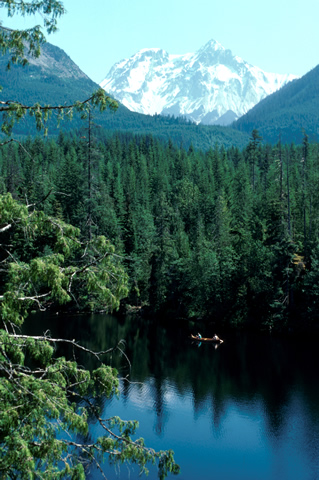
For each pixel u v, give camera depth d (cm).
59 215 7438
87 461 1109
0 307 1005
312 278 5853
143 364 4472
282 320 6069
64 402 1034
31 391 994
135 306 7644
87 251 1132
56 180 10769
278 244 6291
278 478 2494
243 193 11000
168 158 16838
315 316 5756
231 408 3412
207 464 2611
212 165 14750
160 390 3741
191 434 2977
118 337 5503
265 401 3553
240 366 4491
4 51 1084
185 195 11838
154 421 3136
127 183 12756
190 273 7219
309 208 8569
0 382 955
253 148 13762
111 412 3189
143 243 9025
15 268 1028
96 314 6919
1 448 917
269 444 2866
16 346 1023
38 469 975
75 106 1097
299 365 4531
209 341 5559
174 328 6350
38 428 970
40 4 1077
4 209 1053
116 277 1126
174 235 9212
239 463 2617
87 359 4366
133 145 18125
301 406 3469
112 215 7562
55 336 5156
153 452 1116
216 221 8694
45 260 1045
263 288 6275
